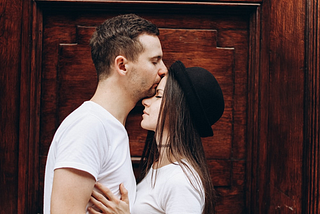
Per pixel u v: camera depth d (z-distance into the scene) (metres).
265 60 1.82
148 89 1.22
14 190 1.76
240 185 1.90
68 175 1.01
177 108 1.22
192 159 1.21
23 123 1.76
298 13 1.57
